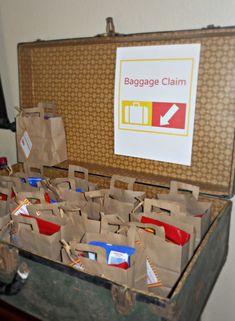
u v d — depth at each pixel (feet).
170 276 2.53
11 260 2.37
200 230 2.86
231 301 3.92
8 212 3.41
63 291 2.17
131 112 3.53
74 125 4.01
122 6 3.51
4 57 4.67
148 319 1.88
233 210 3.54
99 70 3.62
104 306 2.02
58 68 3.91
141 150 3.61
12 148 5.16
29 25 4.27
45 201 3.32
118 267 2.19
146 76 3.34
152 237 2.55
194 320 2.36
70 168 3.83
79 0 3.77
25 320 2.48
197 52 3.02
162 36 3.05
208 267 2.57
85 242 2.69
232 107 2.99
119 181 3.82
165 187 3.44
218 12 3.05
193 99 3.14
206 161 3.27
